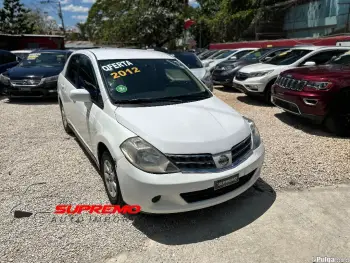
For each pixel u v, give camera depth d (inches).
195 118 128.0
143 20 959.0
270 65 345.7
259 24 1026.7
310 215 126.5
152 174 108.2
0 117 280.4
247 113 299.4
